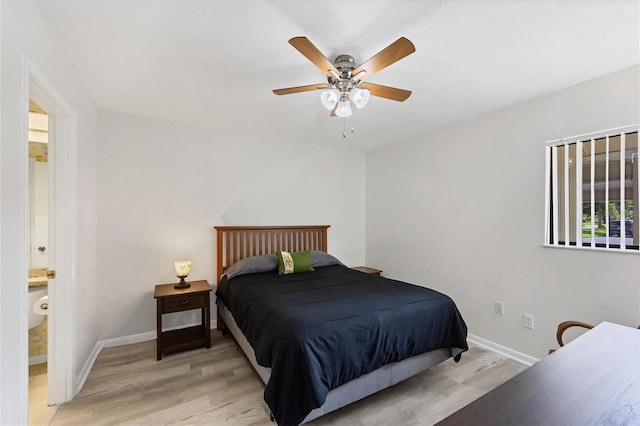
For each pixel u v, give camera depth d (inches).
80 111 81.9
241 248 134.1
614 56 70.3
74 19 57.2
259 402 74.0
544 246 91.0
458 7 53.8
